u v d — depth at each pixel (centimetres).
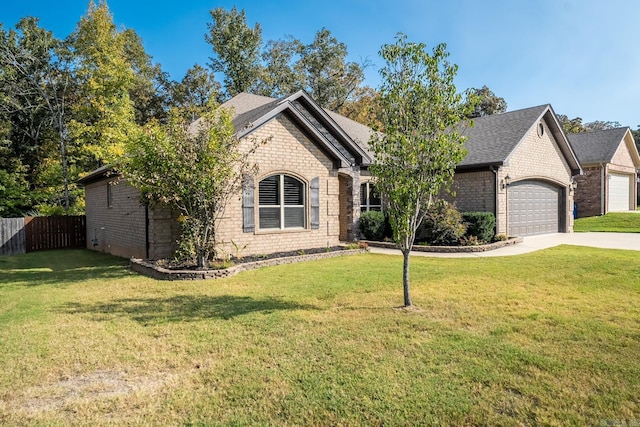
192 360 429
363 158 1517
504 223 1576
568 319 545
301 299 683
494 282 802
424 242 1455
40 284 864
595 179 2445
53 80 2606
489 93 4016
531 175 1745
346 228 1619
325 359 424
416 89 598
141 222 1218
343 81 3844
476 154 1630
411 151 586
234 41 3347
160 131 910
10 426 309
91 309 638
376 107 655
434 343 464
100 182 1591
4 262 1284
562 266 966
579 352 432
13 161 2517
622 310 588
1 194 2355
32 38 2545
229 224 1097
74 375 398
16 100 2558
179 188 891
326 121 1394
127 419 318
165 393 359
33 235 1686
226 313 600
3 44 2456
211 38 3403
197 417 320
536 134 1781
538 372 386
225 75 3519
